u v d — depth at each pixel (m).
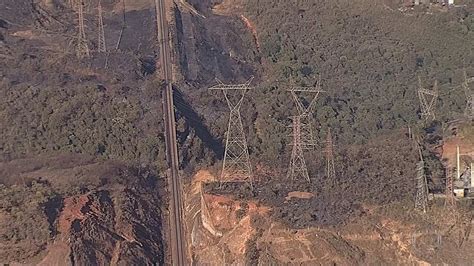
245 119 121.06
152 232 102.12
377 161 109.00
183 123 116.25
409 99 128.38
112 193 104.88
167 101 121.69
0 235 93.12
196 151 114.00
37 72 123.44
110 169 108.44
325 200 101.31
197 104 125.81
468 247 94.25
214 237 98.88
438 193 100.88
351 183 104.44
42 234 93.19
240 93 127.94
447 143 112.94
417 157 106.69
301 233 94.94
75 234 93.31
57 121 113.44
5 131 112.94
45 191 101.06
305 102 125.44
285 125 117.31
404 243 94.94
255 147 115.31
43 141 112.69
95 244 94.12
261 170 109.81
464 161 107.94
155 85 123.31
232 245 96.69
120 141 114.06
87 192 102.44
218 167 111.19
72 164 109.88
